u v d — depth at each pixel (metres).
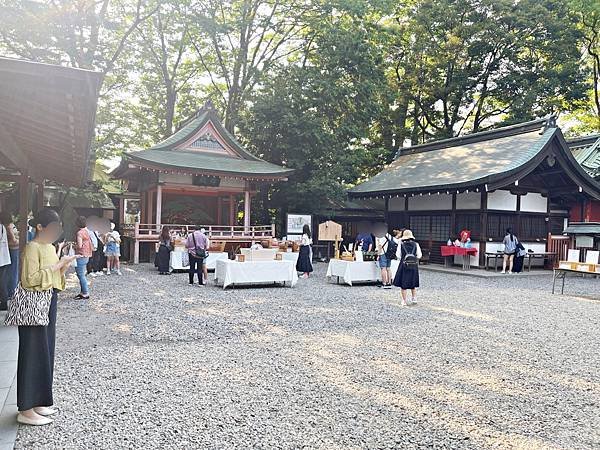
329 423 3.56
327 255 20.91
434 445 3.24
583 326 7.64
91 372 4.64
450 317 8.14
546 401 4.19
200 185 19.09
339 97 21.06
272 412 3.74
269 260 11.73
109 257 13.62
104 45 19.45
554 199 20.02
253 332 6.63
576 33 25.55
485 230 17.52
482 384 4.61
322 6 21.66
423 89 28.38
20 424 3.36
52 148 6.20
